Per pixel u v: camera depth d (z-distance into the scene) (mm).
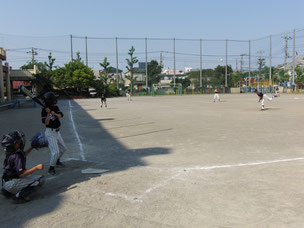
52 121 5457
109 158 6684
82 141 9047
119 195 4289
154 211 3705
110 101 37750
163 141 8695
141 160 6402
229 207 3766
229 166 5711
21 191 4121
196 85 80000
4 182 4188
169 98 43812
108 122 14023
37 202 4141
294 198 3998
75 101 40094
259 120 13547
